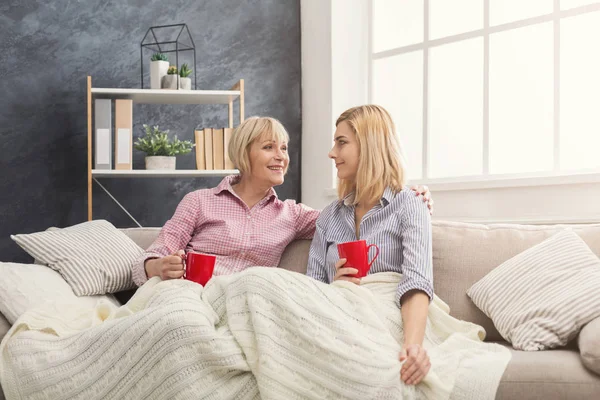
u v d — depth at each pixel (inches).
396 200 91.0
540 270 86.2
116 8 170.1
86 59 168.1
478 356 74.2
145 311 73.2
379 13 166.6
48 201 165.0
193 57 174.1
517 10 141.0
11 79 164.1
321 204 170.4
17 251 163.0
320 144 170.7
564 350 77.9
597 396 68.4
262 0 178.1
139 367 71.0
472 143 148.9
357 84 168.6
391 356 72.1
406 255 85.2
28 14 165.3
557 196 125.2
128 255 101.7
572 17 131.9
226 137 157.4
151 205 170.7
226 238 99.9
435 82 154.9
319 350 69.8
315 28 172.7
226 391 69.0
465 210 139.7
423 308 80.0
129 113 154.9
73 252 98.8
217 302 77.2
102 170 153.3
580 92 130.8
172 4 173.3
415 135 158.2
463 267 93.0
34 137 164.9
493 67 143.9
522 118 139.9
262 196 104.3
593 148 129.4
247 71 176.9
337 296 77.7
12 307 87.4
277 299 72.5
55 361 76.1
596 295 79.4
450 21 152.5
